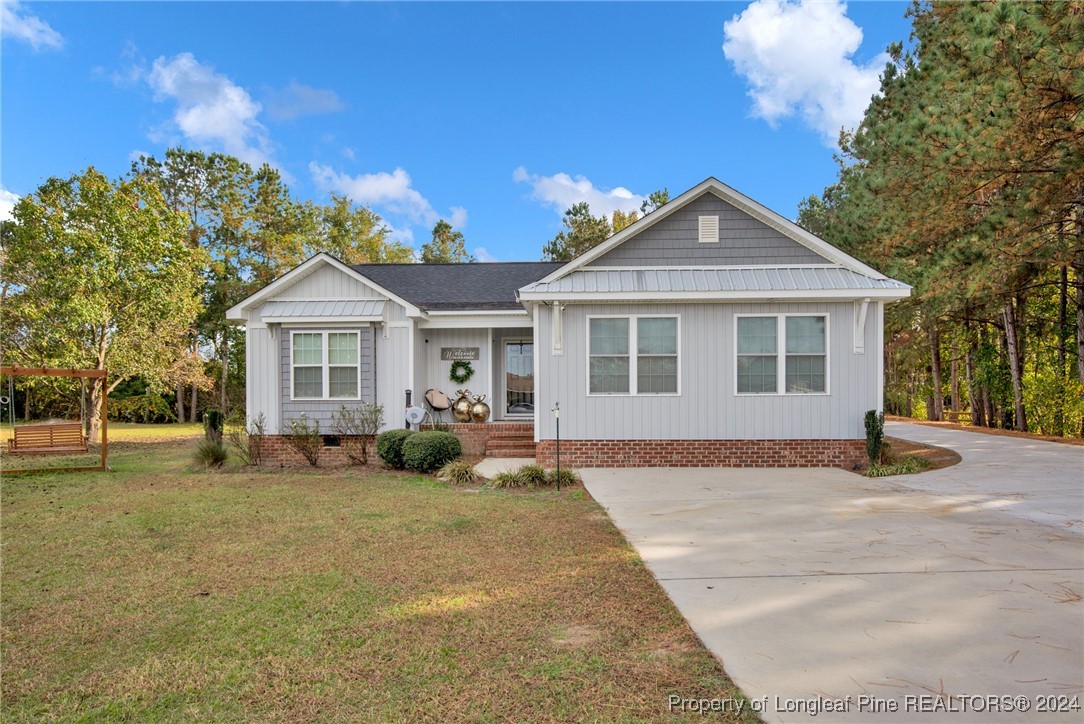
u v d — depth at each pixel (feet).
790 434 40.29
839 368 40.14
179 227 71.15
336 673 11.65
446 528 23.50
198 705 10.61
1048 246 40.45
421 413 45.03
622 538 21.54
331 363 46.47
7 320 62.39
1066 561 18.01
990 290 46.06
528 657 12.12
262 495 31.81
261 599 15.84
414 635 13.34
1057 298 66.64
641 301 40.47
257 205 111.45
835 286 39.37
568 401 41.34
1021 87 32.19
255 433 46.03
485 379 53.26
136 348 69.36
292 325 46.39
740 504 27.61
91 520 26.00
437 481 36.50
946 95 41.11
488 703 10.39
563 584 16.56
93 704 10.73
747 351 40.65
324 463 45.37
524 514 26.00
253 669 11.91
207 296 104.68
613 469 40.01
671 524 23.71
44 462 50.14
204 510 27.84
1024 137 34.12
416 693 10.80
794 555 19.03
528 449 47.14
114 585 17.20
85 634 13.79
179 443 68.95
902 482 32.96
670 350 41.01
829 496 29.32
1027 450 45.09
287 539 22.20
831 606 14.44
